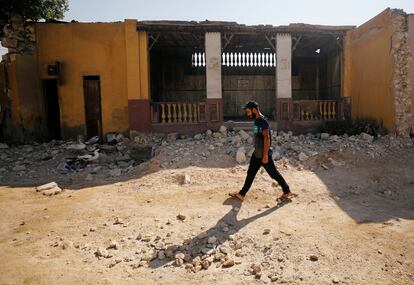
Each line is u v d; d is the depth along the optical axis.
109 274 3.61
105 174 8.32
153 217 5.23
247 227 4.74
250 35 12.04
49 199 6.29
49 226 4.96
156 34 11.76
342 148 8.92
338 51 13.02
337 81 13.16
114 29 11.61
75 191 6.84
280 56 11.59
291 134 11.20
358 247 4.03
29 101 11.55
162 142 10.60
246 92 15.66
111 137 11.56
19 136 11.40
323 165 7.93
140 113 11.33
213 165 8.07
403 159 8.58
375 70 10.74
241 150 8.48
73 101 11.81
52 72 11.64
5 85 11.34
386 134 10.22
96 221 5.13
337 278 3.39
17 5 13.17
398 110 9.87
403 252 3.88
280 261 3.80
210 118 11.48
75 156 9.84
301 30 11.52
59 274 3.59
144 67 11.27
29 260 3.91
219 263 3.83
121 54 11.66
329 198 6.07
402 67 9.83
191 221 5.02
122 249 4.21
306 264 3.70
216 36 11.28
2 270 3.67
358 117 11.85
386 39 10.12
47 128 12.24
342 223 4.81
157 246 4.25
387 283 3.30
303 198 6.02
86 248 4.23
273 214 5.25
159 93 15.15
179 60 15.35
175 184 7.02
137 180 7.42
